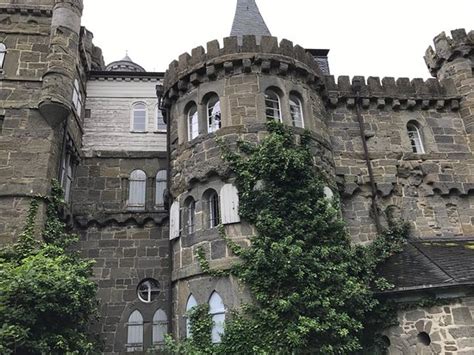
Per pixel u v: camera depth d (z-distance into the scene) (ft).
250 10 69.31
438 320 41.52
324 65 72.69
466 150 61.16
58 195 51.78
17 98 54.49
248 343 39.55
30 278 38.11
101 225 60.34
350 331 41.96
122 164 65.51
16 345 36.91
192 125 53.52
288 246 41.27
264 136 48.19
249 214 44.34
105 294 57.11
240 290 42.16
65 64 56.03
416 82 63.82
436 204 57.72
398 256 51.55
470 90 63.26
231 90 50.78
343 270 42.68
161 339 55.93
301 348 38.91
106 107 69.67
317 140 51.47
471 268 42.57
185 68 54.34
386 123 61.62
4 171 50.34
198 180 48.47
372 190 57.00
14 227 47.88
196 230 46.93
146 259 59.31
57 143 54.34
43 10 59.62
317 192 45.37
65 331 41.14
